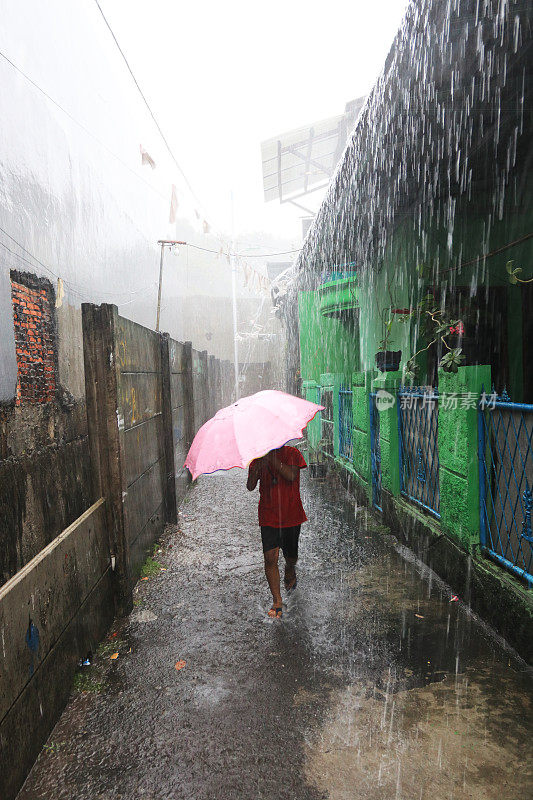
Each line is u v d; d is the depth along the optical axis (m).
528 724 2.62
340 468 8.89
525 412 3.28
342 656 3.38
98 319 4.11
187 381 9.68
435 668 3.18
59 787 2.38
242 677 3.21
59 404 6.82
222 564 5.29
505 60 3.88
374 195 7.02
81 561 3.46
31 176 6.68
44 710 2.70
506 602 3.42
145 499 5.44
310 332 12.84
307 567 5.02
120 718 2.87
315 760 2.45
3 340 5.15
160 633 3.87
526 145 5.27
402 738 2.57
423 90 4.30
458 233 6.77
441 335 5.62
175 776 2.41
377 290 9.26
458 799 2.17
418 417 5.20
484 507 3.82
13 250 5.89
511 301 6.29
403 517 5.51
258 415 3.72
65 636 3.09
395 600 4.16
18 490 4.79
